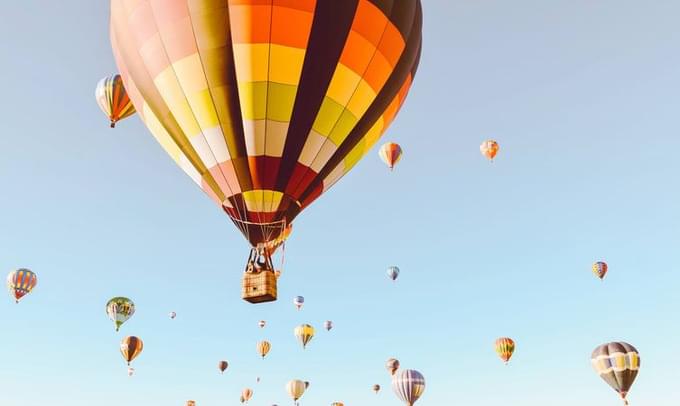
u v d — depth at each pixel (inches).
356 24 460.1
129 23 478.6
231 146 454.6
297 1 442.0
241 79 445.4
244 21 440.8
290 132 454.0
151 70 469.4
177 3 451.2
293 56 445.1
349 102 473.4
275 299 447.5
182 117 465.1
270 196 461.7
